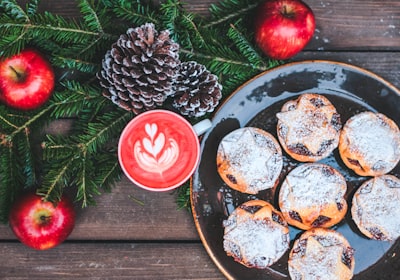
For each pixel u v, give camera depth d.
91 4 0.82
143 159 0.84
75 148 0.84
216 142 0.88
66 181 0.85
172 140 0.84
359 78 0.88
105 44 0.86
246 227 0.86
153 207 0.90
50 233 0.85
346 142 0.88
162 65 0.80
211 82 0.83
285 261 0.88
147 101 0.81
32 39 0.85
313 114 0.88
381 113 0.89
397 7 0.91
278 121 0.88
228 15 0.87
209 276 0.90
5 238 0.90
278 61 0.89
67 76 0.89
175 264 0.90
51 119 0.87
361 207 0.87
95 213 0.90
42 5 0.89
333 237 0.87
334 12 0.91
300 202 0.87
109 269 0.90
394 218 0.87
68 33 0.83
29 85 0.83
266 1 0.84
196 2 0.90
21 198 0.85
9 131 0.84
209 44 0.87
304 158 0.88
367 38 0.90
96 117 0.87
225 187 0.88
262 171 0.87
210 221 0.88
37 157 0.88
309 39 0.86
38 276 0.90
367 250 0.89
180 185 0.87
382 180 0.88
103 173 0.86
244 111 0.89
